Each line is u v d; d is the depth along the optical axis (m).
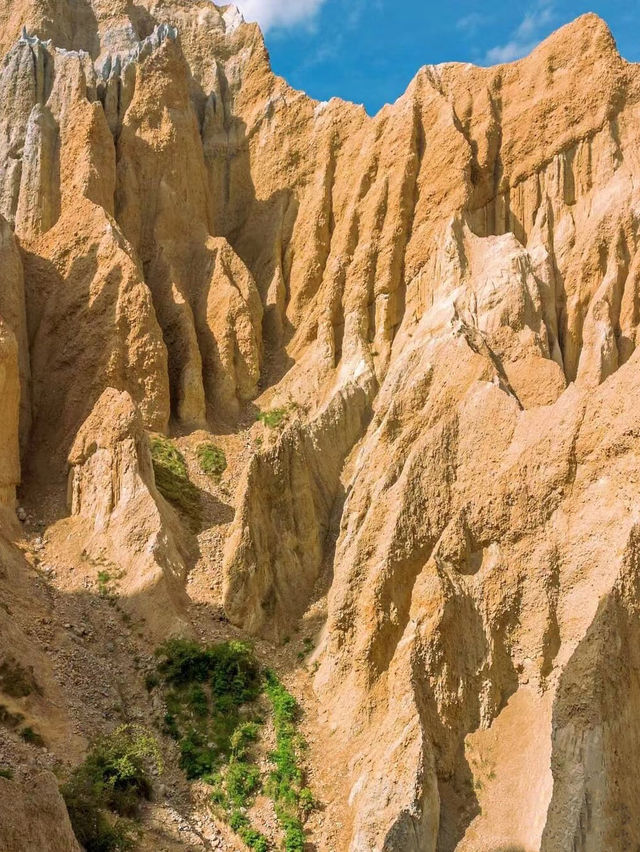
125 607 36.03
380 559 34.03
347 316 51.06
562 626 31.67
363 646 33.09
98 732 31.11
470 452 35.44
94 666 33.75
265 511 39.31
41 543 38.53
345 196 54.91
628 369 34.03
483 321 46.78
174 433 45.66
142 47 55.56
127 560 37.34
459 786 29.52
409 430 38.66
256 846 29.02
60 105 51.19
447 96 56.66
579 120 54.19
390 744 29.75
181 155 53.91
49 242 47.91
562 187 53.31
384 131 55.19
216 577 38.34
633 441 32.56
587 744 27.12
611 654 28.27
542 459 33.81
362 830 28.19
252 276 53.84
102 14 62.12
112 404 40.62
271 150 57.94
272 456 40.25
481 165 54.00
